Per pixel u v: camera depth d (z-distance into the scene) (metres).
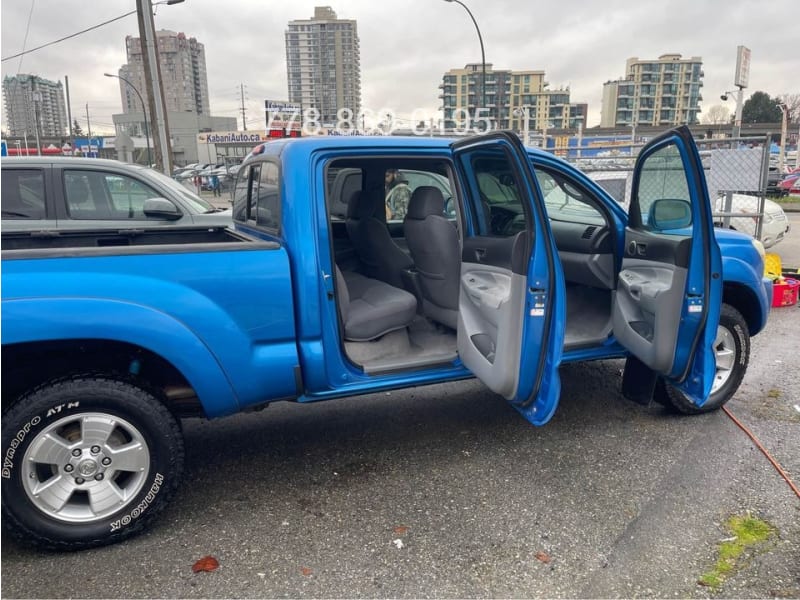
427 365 3.45
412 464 3.46
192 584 2.48
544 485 3.21
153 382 2.96
